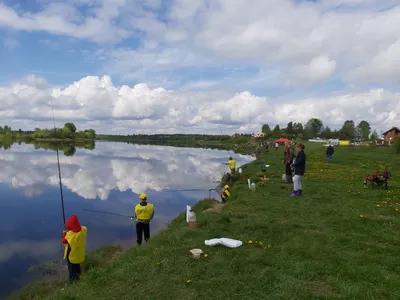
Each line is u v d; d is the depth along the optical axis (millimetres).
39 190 22438
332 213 11359
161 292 5898
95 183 25938
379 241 8406
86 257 9172
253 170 27484
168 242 8812
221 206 15539
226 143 136750
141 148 97438
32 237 12195
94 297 5867
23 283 8289
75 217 7566
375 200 13820
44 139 124562
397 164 30203
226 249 7840
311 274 6371
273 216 11156
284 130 145500
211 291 5840
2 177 28453
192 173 33438
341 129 126000
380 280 6121
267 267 6711
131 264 7258
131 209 16969
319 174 23094
